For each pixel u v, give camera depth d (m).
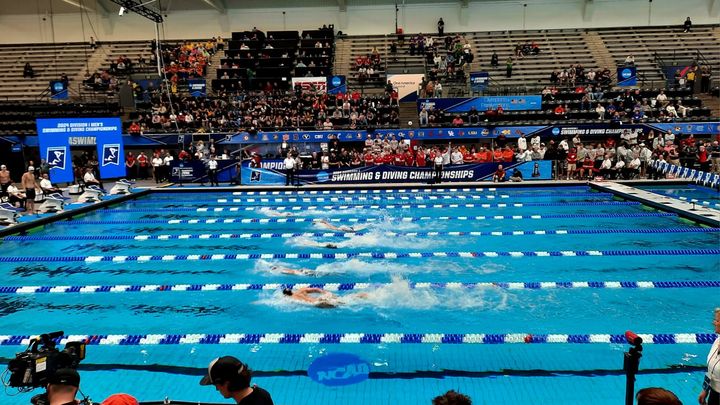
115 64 28.89
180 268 9.31
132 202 17.06
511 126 22.38
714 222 11.84
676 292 7.70
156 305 7.48
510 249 10.20
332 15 32.47
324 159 20.28
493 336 6.15
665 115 22.88
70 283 8.53
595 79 26.20
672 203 14.12
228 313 7.12
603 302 7.32
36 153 22.64
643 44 29.92
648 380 5.13
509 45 30.86
